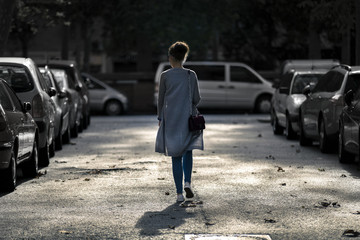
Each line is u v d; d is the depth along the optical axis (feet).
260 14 167.94
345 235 31.78
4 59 59.41
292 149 72.64
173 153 40.11
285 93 86.84
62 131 74.64
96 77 167.84
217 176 51.03
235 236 31.60
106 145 78.84
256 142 81.46
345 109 58.08
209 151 70.54
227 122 120.26
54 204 39.86
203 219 35.40
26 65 58.70
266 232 32.45
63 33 165.89
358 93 57.00
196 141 40.52
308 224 34.14
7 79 57.77
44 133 57.36
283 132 93.15
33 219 35.63
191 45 155.43
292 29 144.66
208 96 147.33
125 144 79.97
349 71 65.05
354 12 100.17
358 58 90.33
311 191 44.01
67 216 36.32
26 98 57.16
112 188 45.60
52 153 66.18
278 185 46.57
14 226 33.99
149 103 165.78
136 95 165.78
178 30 154.10
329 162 60.23
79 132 99.91
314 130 70.85
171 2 155.84
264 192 43.65
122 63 243.19
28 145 49.29
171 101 40.42
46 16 121.60
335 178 49.93
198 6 156.15
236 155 66.39
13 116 45.47
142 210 37.86
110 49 183.83
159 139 40.68
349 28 100.78
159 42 155.84
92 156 66.54
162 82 40.65
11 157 43.75
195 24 155.53
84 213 37.09
